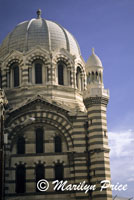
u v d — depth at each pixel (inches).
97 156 2571.4
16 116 2741.1
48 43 3058.6
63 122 2733.8
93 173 2564.0
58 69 2994.6
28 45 3058.6
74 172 2618.1
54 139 2719.0
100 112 2669.8
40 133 2741.1
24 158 2669.8
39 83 2940.5
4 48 3139.8
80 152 2650.1
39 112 2753.4
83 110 2935.5
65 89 2930.6
